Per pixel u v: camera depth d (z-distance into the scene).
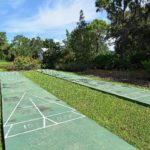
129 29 25.58
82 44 31.69
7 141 5.41
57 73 22.36
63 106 8.48
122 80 16.12
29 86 13.51
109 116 7.41
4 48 63.66
